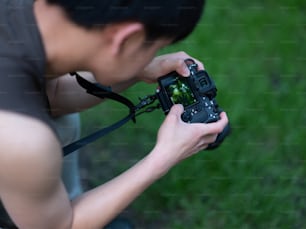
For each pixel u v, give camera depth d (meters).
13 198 1.26
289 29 2.87
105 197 1.36
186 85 1.54
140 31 1.19
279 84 2.61
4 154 1.19
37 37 1.21
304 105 2.50
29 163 1.19
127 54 1.23
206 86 1.54
